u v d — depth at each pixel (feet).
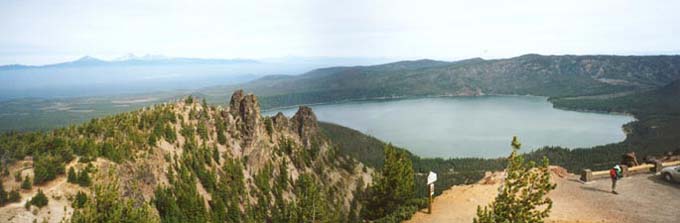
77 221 130.41
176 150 387.14
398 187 181.37
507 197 106.22
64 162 248.52
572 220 133.90
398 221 152.87
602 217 134.92
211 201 372.58
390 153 187.32
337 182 637.30
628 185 163.12
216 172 420.77
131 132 348.59
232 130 512.22
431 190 154.61
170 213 296.30
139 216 136.87
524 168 105.70
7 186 214.28
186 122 451.94
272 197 475.72
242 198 419.95
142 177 305.73
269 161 531.50
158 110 435.53
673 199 145.07
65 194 220.23
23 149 252.62
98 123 346.95
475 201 160.35
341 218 476.13
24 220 194.29
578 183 170.60
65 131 319.88
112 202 135.03
